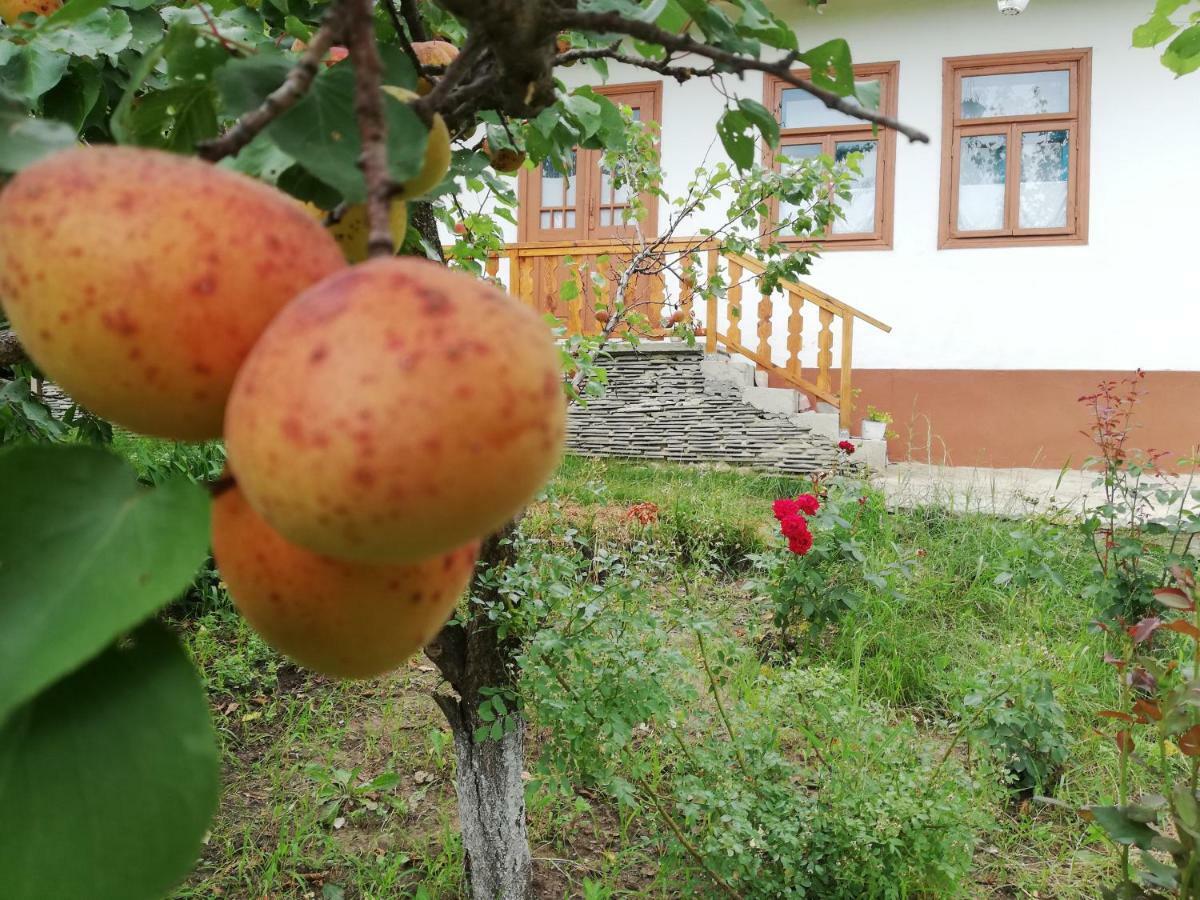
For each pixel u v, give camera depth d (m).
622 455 10.50
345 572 0.64
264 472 0.54
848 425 10.03
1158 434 10.49
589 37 1.21
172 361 0.57
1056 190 10.73
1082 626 4.73
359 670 0.71
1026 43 10.61
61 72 1.58
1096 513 5.15
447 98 0.92
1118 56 10.43
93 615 0.48
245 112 0.80
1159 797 2.12
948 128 10.85
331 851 3.25
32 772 0.52
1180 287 10.41
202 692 0.55
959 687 4.08
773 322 11.59
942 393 11.08
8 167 0.69
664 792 3.40
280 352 0.54
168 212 0.58
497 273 11.02
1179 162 10.35
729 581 5.80
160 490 0.55
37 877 0.50
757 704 3.38
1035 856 3.25
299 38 1.80
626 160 5.38
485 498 0.54
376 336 0.53
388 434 0.51
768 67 0.89
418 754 3.92
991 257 10.87
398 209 0.92
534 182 12.02
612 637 3.03
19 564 0.52
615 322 3.98
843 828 2.75
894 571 5.20
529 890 2.92
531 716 3.56
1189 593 2.44
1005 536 6.22
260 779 3.73
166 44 0.83
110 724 0.53
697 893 2.93
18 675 0.46
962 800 2.92
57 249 0.57
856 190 11.23
